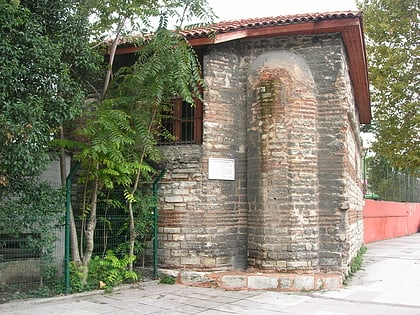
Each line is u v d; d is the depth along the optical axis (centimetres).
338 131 982
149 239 1012
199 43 977
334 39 996
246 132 1020
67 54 793
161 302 795
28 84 705
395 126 1975
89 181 952
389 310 750
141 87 911
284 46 1022
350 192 1112
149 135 920
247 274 927
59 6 770
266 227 954
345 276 995
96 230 969
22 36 680
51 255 844
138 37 952
